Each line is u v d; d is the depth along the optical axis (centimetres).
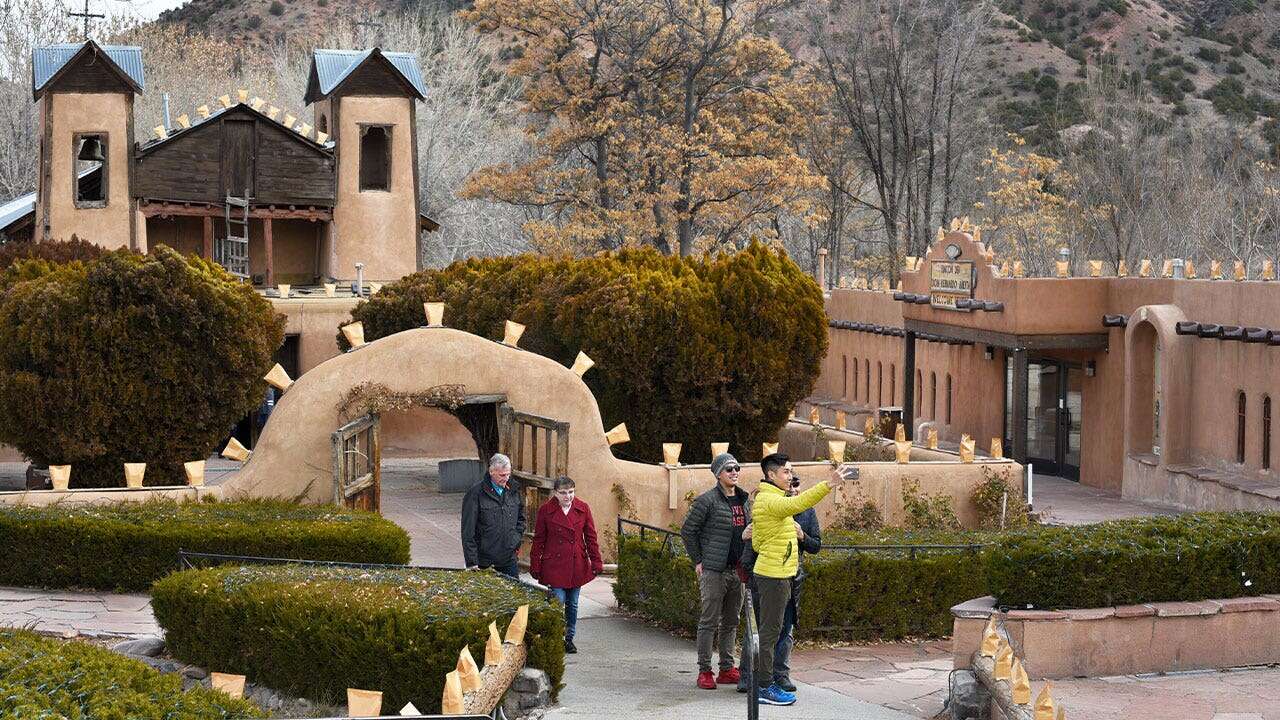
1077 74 8150
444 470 2666
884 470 2166
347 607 1209
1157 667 1254
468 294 2683
